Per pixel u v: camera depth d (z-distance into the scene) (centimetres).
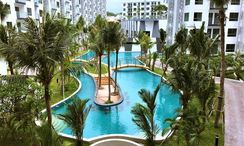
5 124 1055
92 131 1438
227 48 3447
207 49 1769
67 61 1296
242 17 3194
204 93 1177
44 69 855
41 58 812
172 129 1038
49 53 823
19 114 1009
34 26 837
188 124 955
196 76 1112
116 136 1205
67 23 1689
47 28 839
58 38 855
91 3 8075
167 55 2425
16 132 1022
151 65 3331
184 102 1126
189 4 3400
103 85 2369
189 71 1091
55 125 1191
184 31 2428
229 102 1653
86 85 2400
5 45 846
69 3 6181
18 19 3447
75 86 2194
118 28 1730
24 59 812
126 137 1195
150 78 2800
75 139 1138
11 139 1027
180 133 973
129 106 1819
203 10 3347
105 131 1441
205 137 1168
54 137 862
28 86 1094
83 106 1027
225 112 1473
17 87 1058
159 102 1950
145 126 1030
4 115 1056
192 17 3400
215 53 2327
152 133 1050
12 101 1064
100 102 1827
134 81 2666
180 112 1062
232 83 2173
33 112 1050
